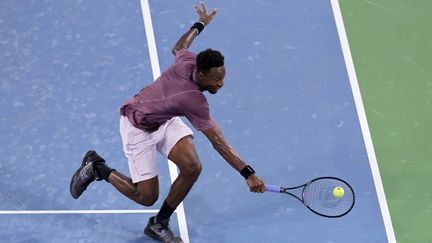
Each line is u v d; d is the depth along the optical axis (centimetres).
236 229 3666
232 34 4322
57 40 4284
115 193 3769
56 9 4409
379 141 3959
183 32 4331
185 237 3634
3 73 4141
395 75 4197
